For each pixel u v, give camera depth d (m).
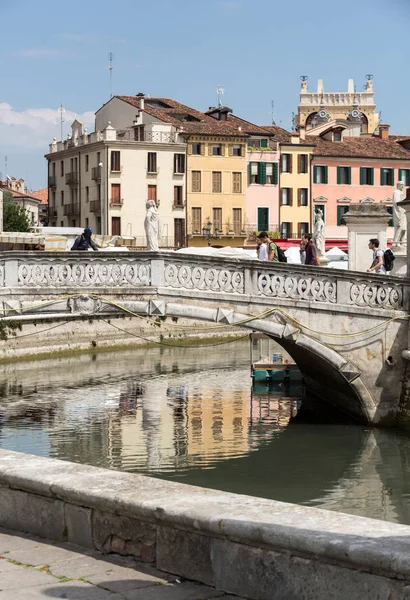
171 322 53.81
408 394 24.94
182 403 30.38
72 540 7.11
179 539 6.38
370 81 131.00
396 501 18.89
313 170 85.06
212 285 23.08
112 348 49.81
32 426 26.45
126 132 83.44
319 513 6.08
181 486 6.92
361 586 5.40
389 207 86.12
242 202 83.56
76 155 85.12
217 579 6.17
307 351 24.50
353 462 21.89
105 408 29.64
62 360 44.25
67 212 86.56
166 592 6.10
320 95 129.50
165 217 81.31
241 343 52.94
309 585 5.66
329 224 85.44
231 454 22.66
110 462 21.67
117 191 80.12
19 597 5.95
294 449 23.17
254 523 5.89
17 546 7.09
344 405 26.95
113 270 22.25
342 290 24.31
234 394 32.25
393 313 24.73
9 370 40.22
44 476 7.29
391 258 27.80
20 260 21.56
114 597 5.99
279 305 23.67
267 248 25.77
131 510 6.55
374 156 85.75
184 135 81.56
